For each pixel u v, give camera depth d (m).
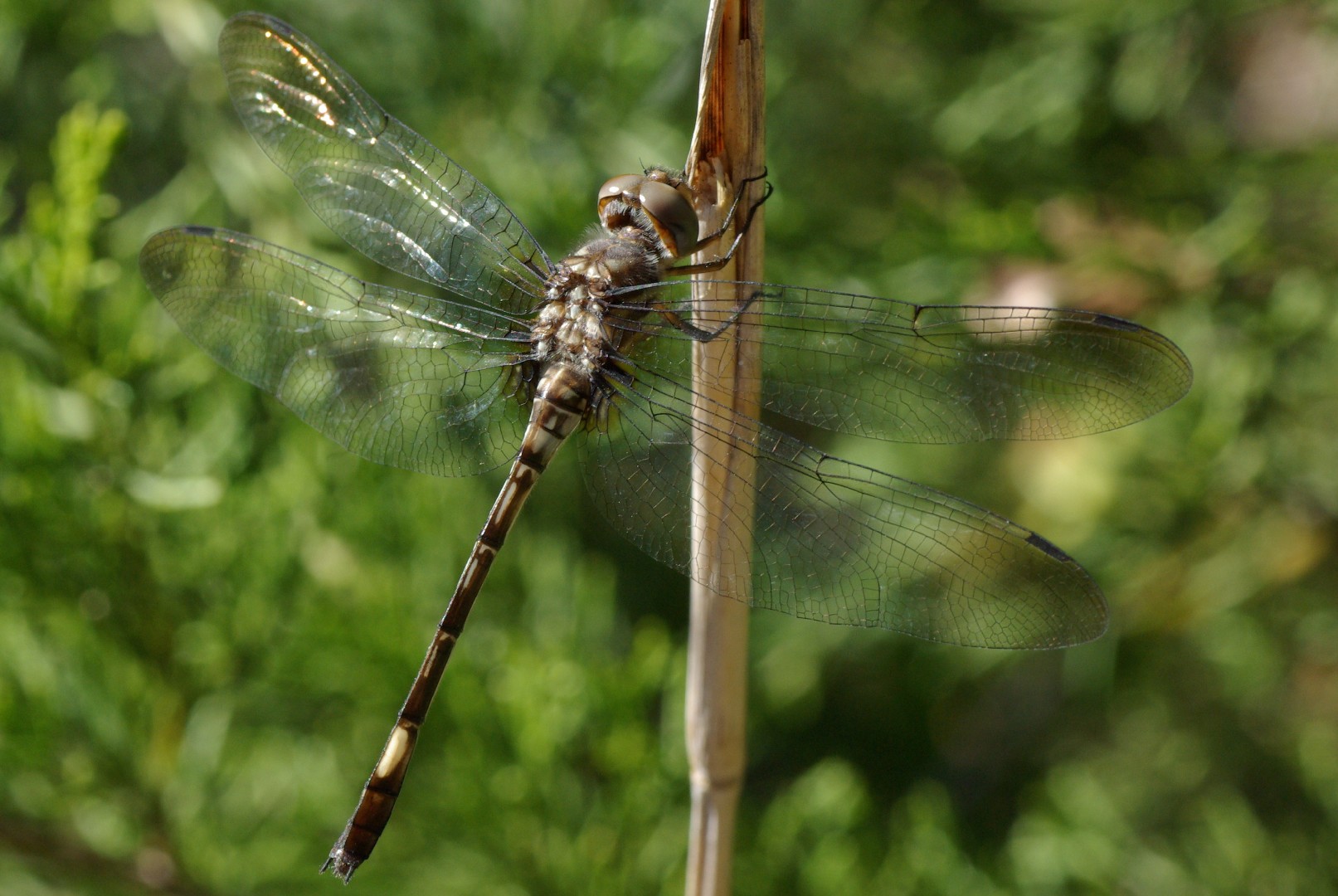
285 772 0.66
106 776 0.64
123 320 0.64
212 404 0.65
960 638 0.63
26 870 0.64
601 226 0.65
